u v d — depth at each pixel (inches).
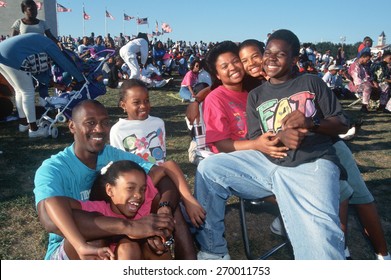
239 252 124.1
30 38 218.8
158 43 684.7
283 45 98.5
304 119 88.6
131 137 130.0
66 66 228.1
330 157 94.5
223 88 122.5
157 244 80.7
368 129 293.4
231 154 104.0
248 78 126.4
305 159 93.9
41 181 80.7
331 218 83.5
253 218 145.6
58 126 267.0
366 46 480.1
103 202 84.4
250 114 107.0
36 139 236.7
